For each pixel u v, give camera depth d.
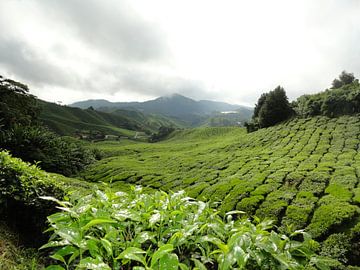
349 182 15.37
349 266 8.62
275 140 37.72
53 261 4.57
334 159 22.52
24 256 4.62
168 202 4.36
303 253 3.49
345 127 35.53
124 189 21.95
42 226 5.86
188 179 22.77
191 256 3.59
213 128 88.06
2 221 5.52
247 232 3.45
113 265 3.01
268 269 3.17
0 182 5.79
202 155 38.19
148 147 60.69
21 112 36.81
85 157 36.06
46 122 105.62
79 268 2.84
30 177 6.23
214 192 17.19
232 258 2.97
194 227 3.55
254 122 56.00
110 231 3.32
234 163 27.30
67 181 15.12
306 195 14.24
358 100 40.34
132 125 168.25
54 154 27.23
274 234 3.49
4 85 36.78
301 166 20.62
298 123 43.69
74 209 3.62
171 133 102.62
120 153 53.56
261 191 15.56
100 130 124.31
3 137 23.64
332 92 47.31
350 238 10.02
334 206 12.23
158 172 28.06
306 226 11.37
